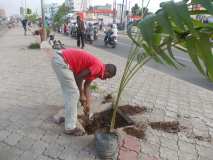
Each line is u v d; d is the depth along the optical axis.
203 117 5.25
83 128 4.20
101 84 7.28
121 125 4.59
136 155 3.62
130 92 6.66
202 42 2.27
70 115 3.99
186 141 4.17
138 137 4.14
